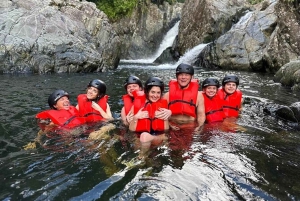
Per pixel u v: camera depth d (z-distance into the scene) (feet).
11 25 42.47
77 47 44.73
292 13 43.34
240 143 13.85
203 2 70.33
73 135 14.88
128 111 17.38
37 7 46.93
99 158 11.96
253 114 20.01
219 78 38.91
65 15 49.16
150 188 9.56
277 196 9.12
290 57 43.19
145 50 86.79
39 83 31.30
